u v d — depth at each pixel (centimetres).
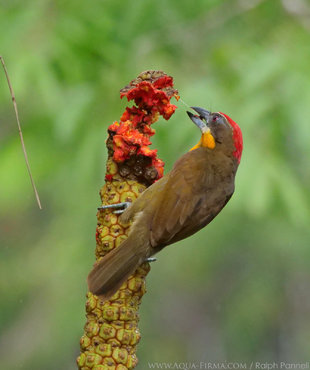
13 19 1134
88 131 1153
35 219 1723
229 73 1163
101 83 1172
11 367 1717
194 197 729
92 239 1483
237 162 798
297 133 1071
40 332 1734
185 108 1095
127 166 660
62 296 1628
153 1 1226
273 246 1692
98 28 1160
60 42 1133
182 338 2050
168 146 1097
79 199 1437
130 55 1209
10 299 1752
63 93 1167
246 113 1085
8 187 1214
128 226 667
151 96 645
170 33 1245
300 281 1930
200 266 1786
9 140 1218
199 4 1286
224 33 1287
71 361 1734
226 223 1627
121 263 649
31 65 1102
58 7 1154
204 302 2011
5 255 1712
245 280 1909
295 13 1254
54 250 1531
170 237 693
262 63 1116
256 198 1062
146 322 1997
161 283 1817
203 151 785
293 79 1096
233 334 2016
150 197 691
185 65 1217
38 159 1193
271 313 1994
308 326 1992
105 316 632
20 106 1196
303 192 1123
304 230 1597
